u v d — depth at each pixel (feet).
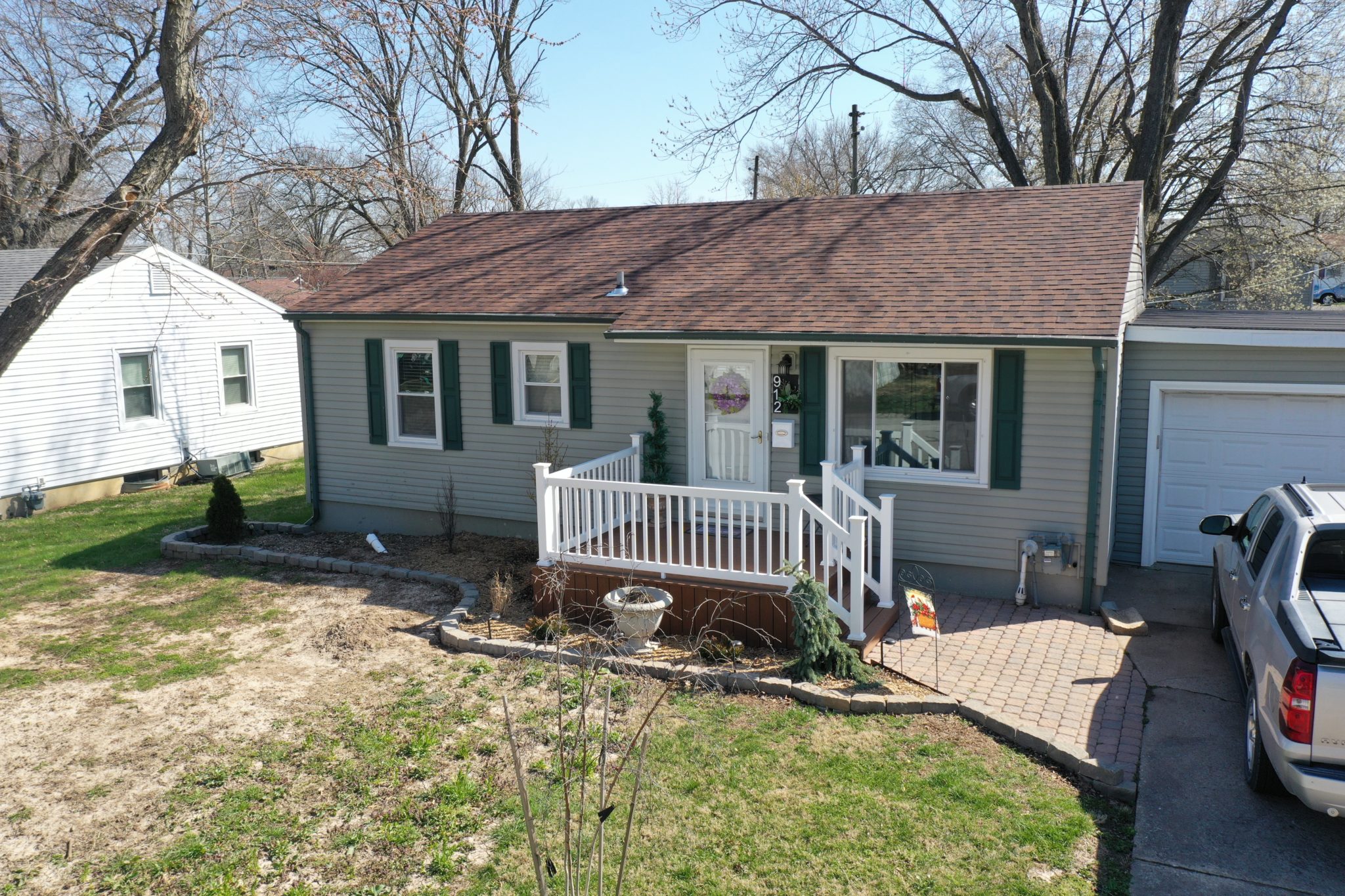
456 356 45.98
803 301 38.65
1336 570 22.39
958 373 36.27
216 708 28.58
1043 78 72.64
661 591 32.53
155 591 41.39
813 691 27.78
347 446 49.90
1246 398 38.45
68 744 26.53
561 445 44.52
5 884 20.11
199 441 70.08
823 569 34.45
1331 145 69.36
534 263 48.65
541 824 21.52
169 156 38.40
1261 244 72.64
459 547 45.24
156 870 20.38
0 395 57.31
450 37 50.70
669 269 44.47
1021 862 19.77
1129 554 40.73
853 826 21.21
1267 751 20.62
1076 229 39.34
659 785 22.27
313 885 19.67
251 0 45.88
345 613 37.22
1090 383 33.81
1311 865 19.52
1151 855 19.97
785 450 39.58
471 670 30.91
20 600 40.81
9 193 83.82
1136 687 28.27
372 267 52.49
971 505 36.45
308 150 67.72
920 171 134.10
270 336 76.02
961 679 28.96
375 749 25.39
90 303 62.08
